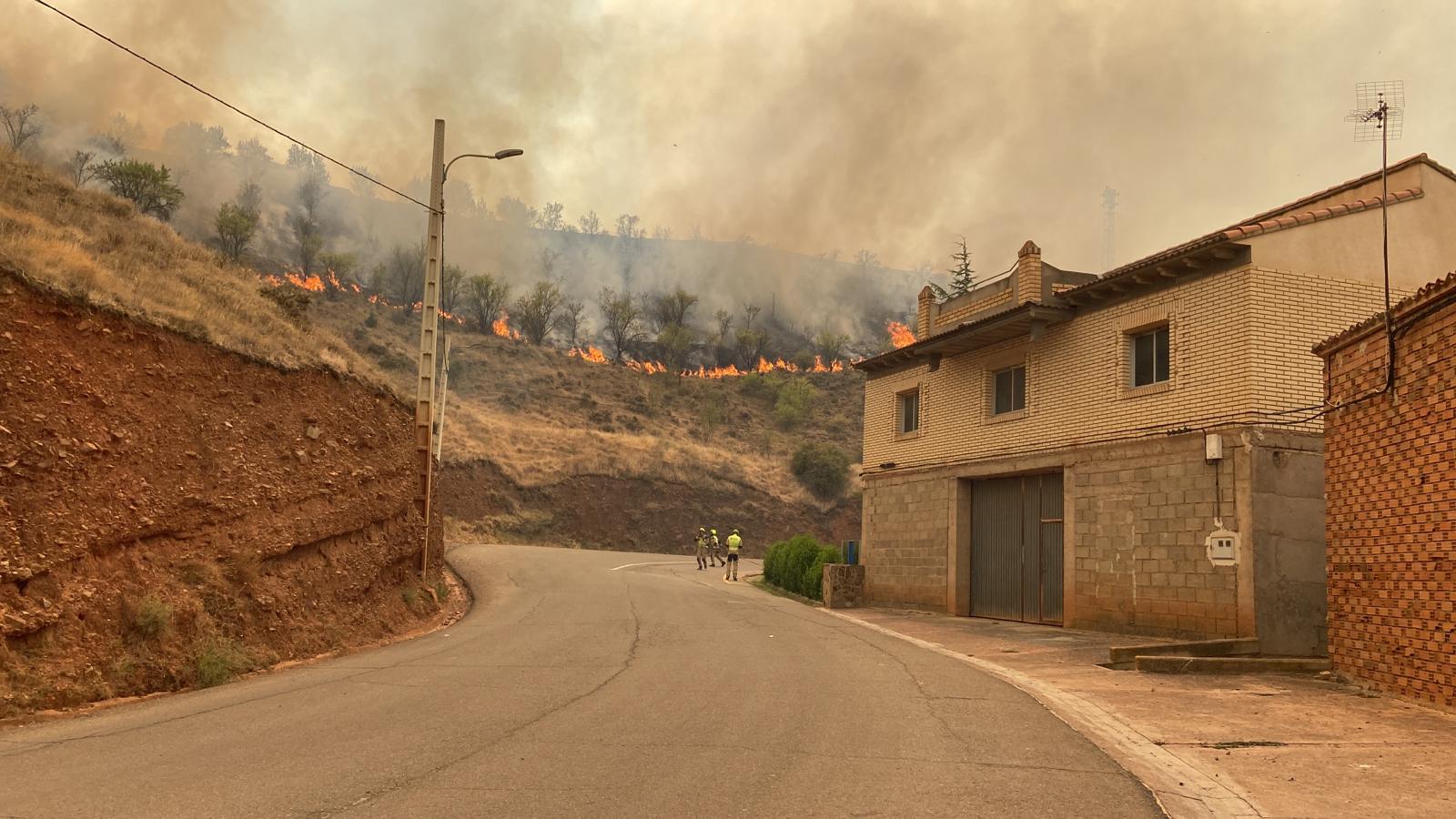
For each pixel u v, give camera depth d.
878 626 20.30
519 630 16.86
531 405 81.00
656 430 81.38
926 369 25.17
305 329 22.88
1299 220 16.31
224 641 12.35
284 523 15.02
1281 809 6.25
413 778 6.38
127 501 12.16
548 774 6.52
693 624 17.88
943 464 24.05
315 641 14.32
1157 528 17.27
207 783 6.22
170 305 15.77
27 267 12.39
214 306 18.02
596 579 28.52
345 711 9.08
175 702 10.01
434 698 9.84
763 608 22.17
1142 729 9.10
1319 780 7.08
